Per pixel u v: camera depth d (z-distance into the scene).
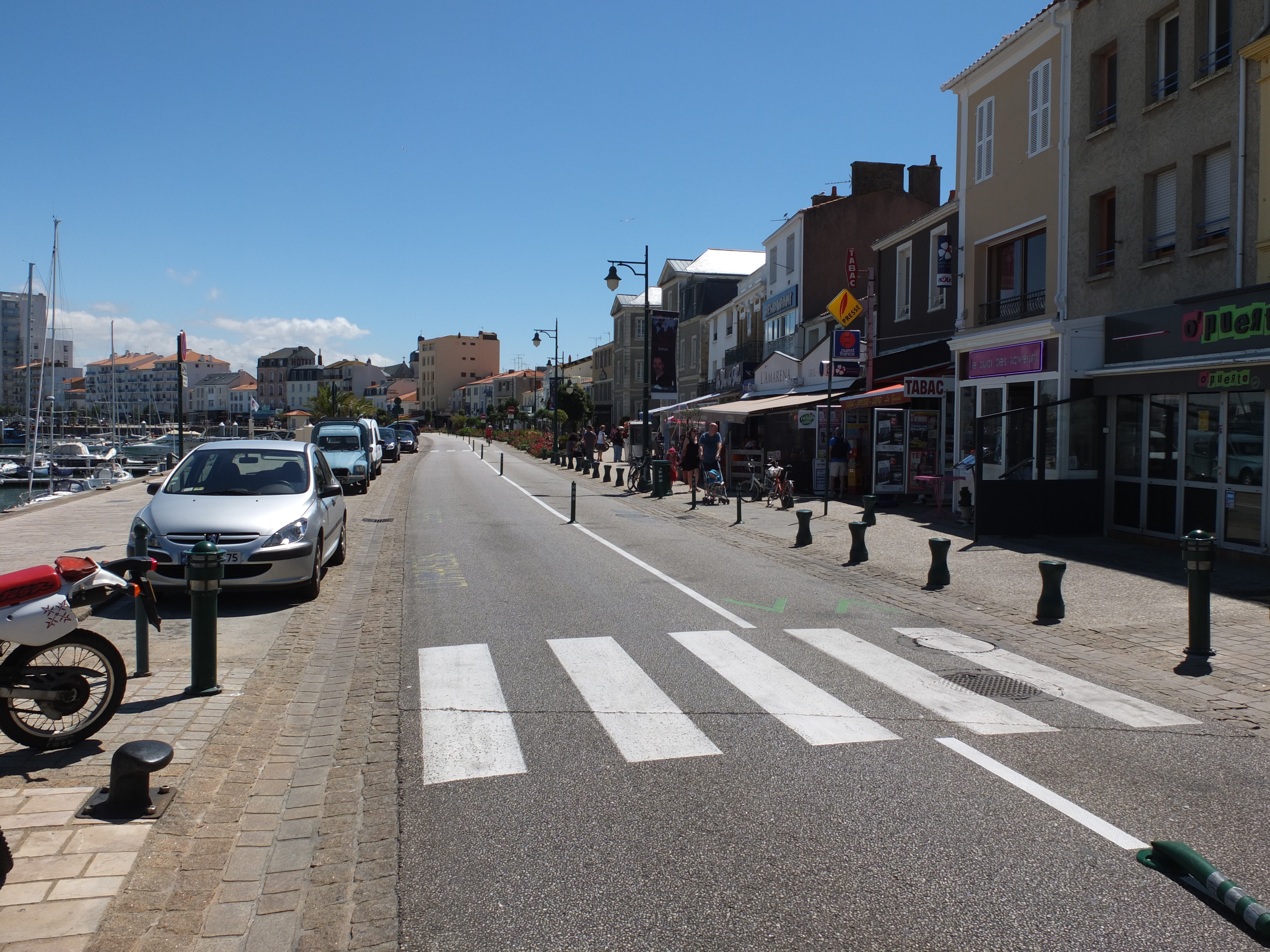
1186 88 13.34
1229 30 12.72
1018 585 10.74
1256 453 11.69
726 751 5.34
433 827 4.38
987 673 7.09
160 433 97.12
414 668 7.25
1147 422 13.68
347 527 17.44
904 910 3.57
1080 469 14.73
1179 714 6.11
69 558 5.46
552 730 5.75
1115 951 3.29
